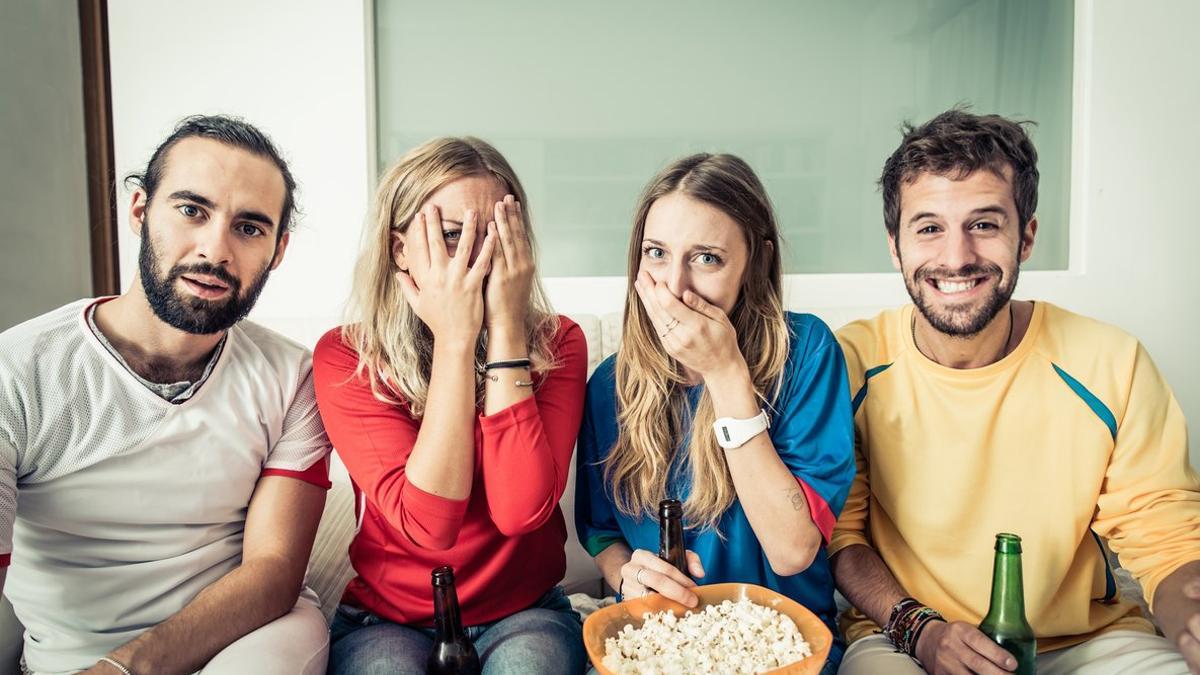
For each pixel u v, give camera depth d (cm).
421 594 104
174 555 100
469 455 96
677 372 112
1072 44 219
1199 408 226
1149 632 105
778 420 107
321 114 205
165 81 202
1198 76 218
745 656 77
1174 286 223
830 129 219
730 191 100
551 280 214
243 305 98
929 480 107
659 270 102
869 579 106
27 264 174
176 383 100
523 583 108
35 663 97
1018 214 100
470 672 89
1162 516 98
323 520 138
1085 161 218
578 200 218
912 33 219
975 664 83
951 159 98
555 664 91
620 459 113
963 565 105
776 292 110
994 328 104
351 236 208
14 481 90
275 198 99
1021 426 104
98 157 197
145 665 81
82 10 192
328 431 105
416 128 214
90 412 94
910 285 105
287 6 203
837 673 103
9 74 169
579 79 215
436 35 212
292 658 88
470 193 100
